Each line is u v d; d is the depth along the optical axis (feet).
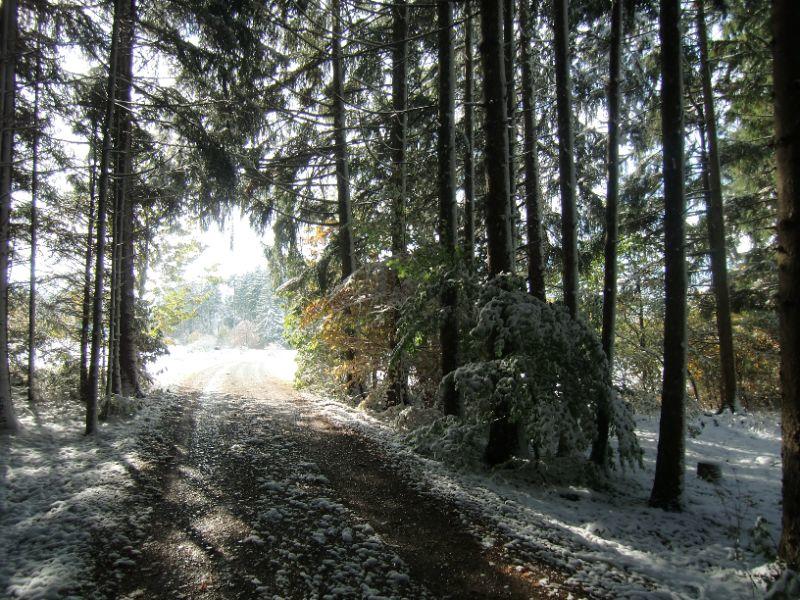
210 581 11.32
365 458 23.00
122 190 33.32
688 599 11.50
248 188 43.01
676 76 18.72
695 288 52.90
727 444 30.71
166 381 52.31
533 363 20.03
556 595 11.39
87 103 30.73
